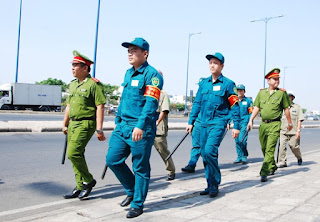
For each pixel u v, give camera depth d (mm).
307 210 3861
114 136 3955
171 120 35469
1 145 9344
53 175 6141
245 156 8281
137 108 3822
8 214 4000
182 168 6855
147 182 3824
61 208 4254
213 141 4605
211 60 4746
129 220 3570
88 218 3672
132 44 3785
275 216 3641
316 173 6492
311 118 81125
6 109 38719
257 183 5473
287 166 7594
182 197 4543
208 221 3498
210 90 4781
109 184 5590
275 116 6066
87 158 8086
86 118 4434
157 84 3740
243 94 8383
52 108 41875
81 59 4430
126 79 3949
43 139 11000
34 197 4762
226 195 4629
